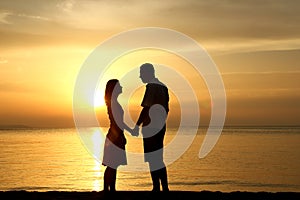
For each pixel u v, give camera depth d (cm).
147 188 3831
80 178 4628
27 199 845
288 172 5122
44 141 16600
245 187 3941
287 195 865
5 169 5503
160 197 837
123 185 4094
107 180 872
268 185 4072
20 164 6200
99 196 862
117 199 830
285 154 7962
